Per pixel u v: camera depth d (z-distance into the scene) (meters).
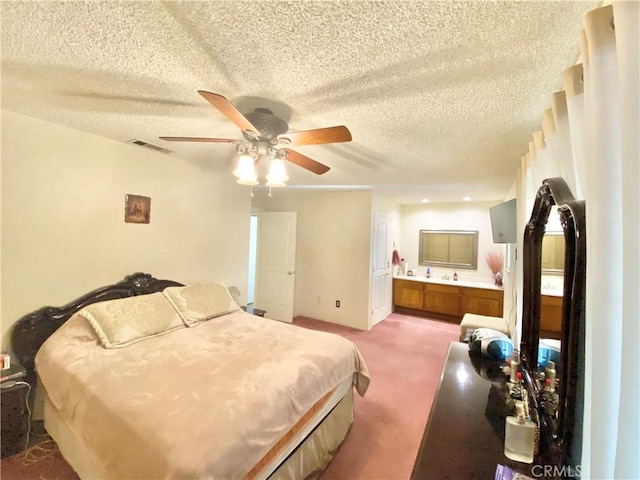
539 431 1.05
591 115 0.81
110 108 1.79
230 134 2.17
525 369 1.45
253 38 1.08
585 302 0.86
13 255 1.98
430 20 0.96
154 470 1.07
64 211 2.20
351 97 1.50
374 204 4.68
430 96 1.47
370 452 1.97
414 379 2.99
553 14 0.91
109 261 2.46
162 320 2.32
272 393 1.48
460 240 5.37
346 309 4.74
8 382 1.79
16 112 1.92
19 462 1.76
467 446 1.03
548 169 1.60
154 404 1.34
